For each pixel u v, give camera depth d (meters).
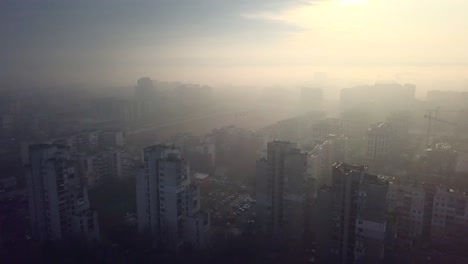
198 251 155.00
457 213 163.88
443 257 153.62
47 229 157.75
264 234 168.75
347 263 134.00
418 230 170.25
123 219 189.88
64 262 143.25
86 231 155.38
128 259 148.88
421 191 167.88
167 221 157.00
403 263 143.00
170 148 163.12
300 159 162.50
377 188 124.38
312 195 172.25
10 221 178.62
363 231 129.00
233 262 149.00
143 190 161.25
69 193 155.38
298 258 153.12
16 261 144.00
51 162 149.75
